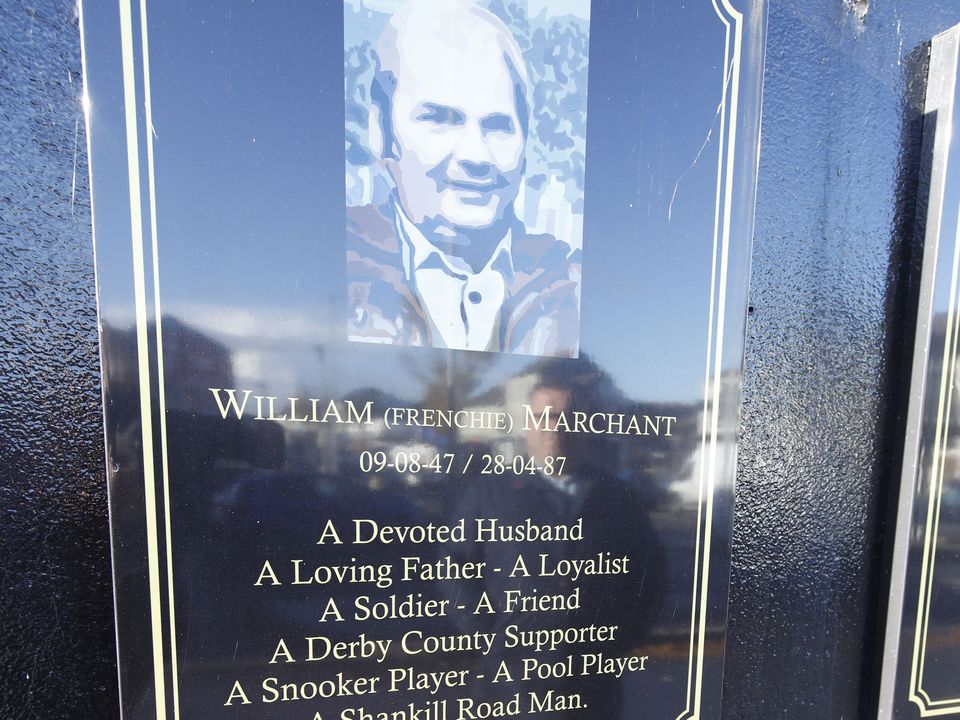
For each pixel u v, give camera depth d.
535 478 0.88
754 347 1.08
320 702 0.82
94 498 0.85
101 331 0.73
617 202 0.90
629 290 0.91
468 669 0.87
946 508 1.09
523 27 0.85
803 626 1.13
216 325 0.77
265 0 0.76
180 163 0.75
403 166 0.82
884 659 1.11
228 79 0.75
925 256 1.07
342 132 0.79
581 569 0.91
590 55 0.87
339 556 0.82
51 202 0.83
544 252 0.87
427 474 0.84
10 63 0.80
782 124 1.07
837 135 1.10
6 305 0.82
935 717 1.11
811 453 1.12
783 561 1.12
